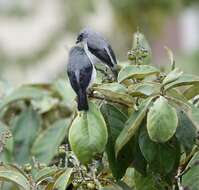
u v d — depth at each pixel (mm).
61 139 7797
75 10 19766
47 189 5766
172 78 5602
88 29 6469
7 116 9008
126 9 18078
